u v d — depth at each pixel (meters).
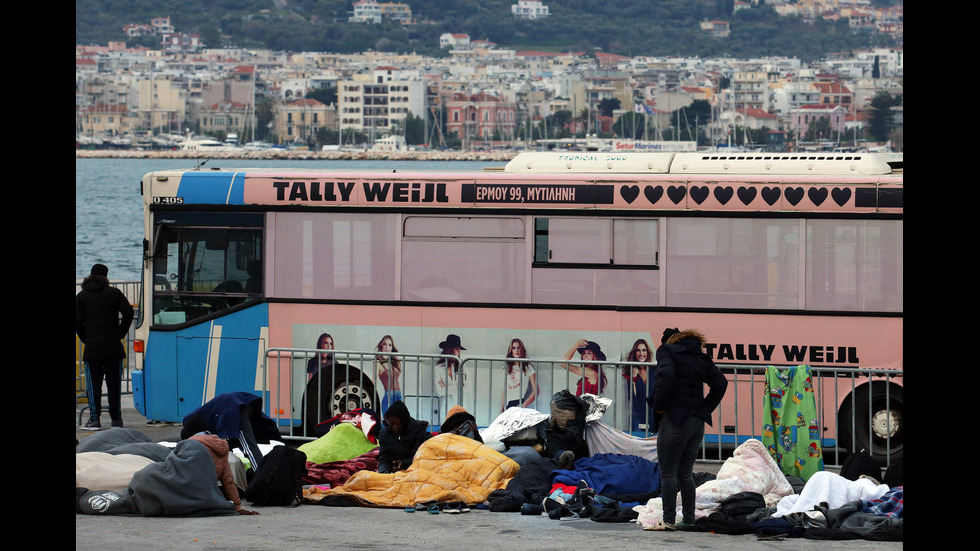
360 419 24.30
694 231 25.73
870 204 25.03
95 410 28.62
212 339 27.92
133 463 20.27
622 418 25.73
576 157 26.89
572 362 25.08
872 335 25.11
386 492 20.52
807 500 19.28
